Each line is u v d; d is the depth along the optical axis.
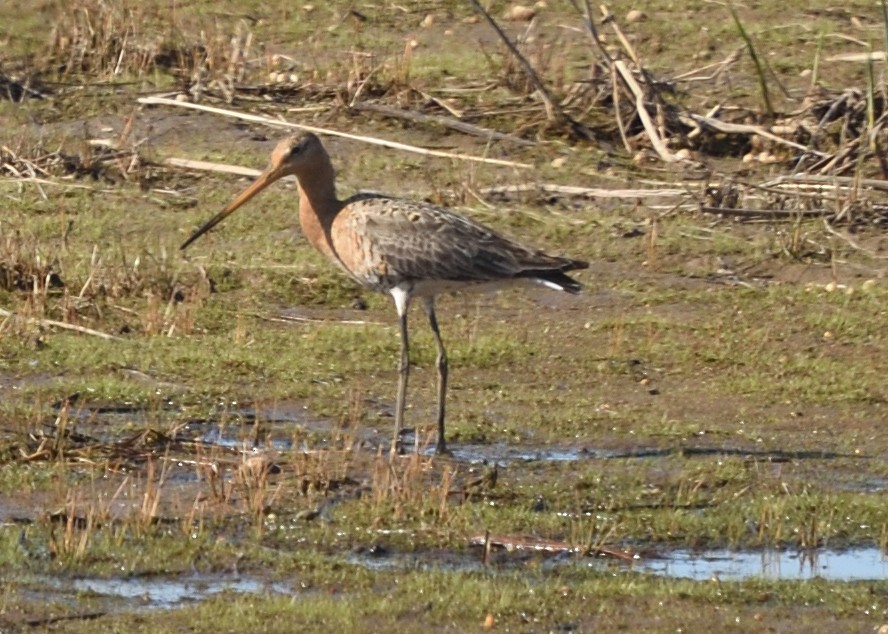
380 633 10.03
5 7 24.95
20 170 19.58
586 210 18.95
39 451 12.54
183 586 10.62
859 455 13.38
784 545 11.66
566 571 11.04
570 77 22.47
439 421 13.05
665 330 16.02
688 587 10.78
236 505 11.81
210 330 15.75
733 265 17.70
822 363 15.32
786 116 21.09
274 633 9.98
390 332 15.75
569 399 14.41
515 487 12.35
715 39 24.33
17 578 10.59
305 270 17.08
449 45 24.19
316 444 13.12
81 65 22.89
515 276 13.38
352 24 25.16
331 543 11.31
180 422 13.46
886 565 11.39
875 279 17.42
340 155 20.14
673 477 12.72
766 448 13.45
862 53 23.52
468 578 10.82
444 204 18.94
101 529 11.31
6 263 16.39
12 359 14.73
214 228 18.19
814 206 18.81
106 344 15.16
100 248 17.50
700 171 19.94
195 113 21.28
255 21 25.16
